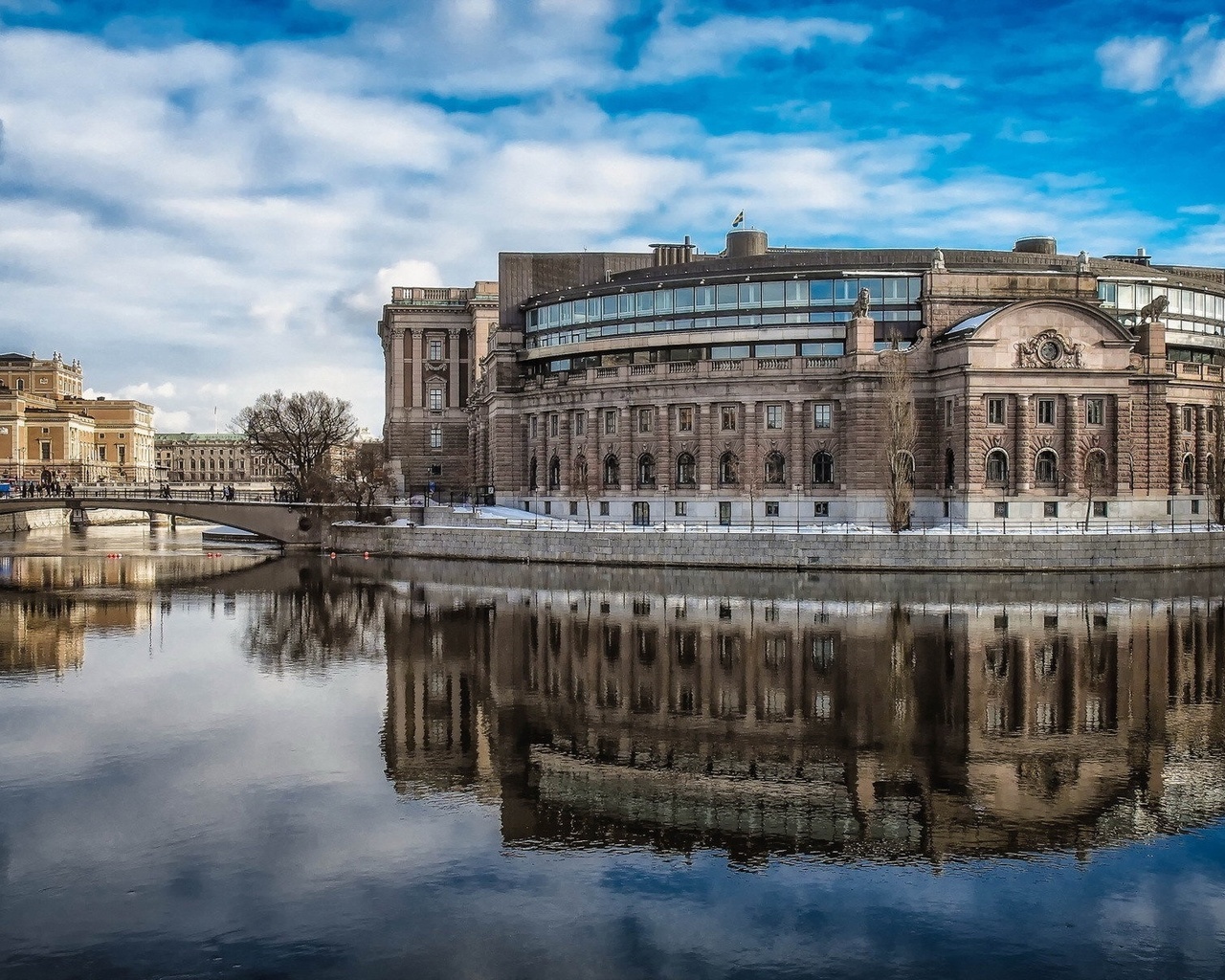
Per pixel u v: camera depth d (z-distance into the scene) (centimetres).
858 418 9388
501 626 5769
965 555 7612
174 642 5381
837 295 10144
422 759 3350
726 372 9869
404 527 9981
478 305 15588
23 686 4378
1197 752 3344
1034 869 2467
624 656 4938
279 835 2697
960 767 3222
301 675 4606
